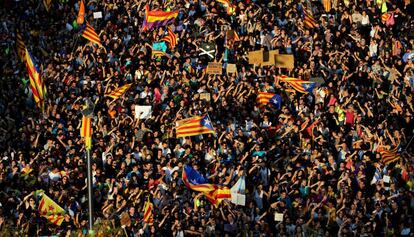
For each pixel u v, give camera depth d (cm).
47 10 14188
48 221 9706
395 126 11231
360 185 10194
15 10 14238
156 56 12650
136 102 11738
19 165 10506
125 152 10819
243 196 9906
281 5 13500
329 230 9719
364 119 11362
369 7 13325
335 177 10331
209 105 11544
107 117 11494
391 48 12531
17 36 12988
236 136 10944
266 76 12075
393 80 12019
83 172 10275
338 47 12575
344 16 13100
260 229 9594
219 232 9631
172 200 10000
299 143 10988
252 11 13238
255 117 11406
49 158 10506
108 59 12700
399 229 9644
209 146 10806
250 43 12738
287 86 11856
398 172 10350
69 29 13800
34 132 11244
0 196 9925
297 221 9631
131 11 13725
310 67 12231
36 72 11244
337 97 11612
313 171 10194
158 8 13700
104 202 10000
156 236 9619
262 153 10619
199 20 13125
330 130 11231
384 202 9838
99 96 11875
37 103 11650
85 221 9575
